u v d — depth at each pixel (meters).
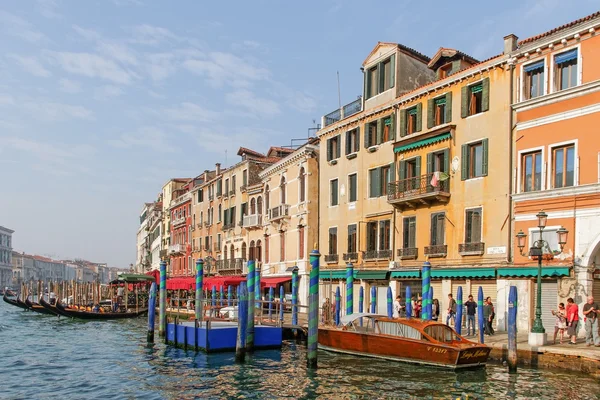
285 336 24.56
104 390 15.56
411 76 28.78
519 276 20.94
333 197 32.66
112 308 43.94
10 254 163.12
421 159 26.11
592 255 19.11
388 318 18.73
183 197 61.34
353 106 31.70
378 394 14.20
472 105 23.94
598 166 19.03
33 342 26.81
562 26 20.47
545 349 15.95
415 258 26.08
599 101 19.20
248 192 44.28
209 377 16.73
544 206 20.50
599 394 13.44
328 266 32.28
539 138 21.00
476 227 23.17
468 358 16.33
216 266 48.56
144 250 102.25
